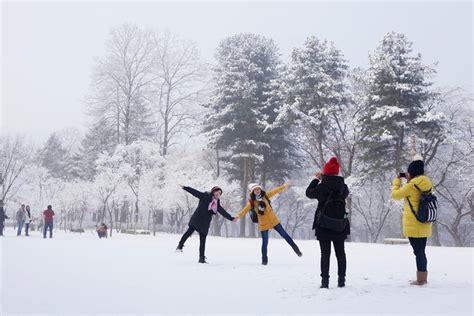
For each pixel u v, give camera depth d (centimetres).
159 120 5312
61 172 7888
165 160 4622
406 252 1606
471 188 4228
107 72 5131
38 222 5153
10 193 5947
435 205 705
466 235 5506
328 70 3969
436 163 4462
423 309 520
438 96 3666
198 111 5128
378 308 528
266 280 765
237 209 5281
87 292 628
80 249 1452
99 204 4547
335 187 679
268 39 4628
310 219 6544
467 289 659
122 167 4141
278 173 4481
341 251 691
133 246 1678
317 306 542
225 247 1752
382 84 3534
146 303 556
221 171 5228
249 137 4153
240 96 4159
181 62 5219
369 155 3641
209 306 541
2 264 956
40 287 664
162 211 4919
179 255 1271
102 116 5203
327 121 3800
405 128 3453
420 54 3569
